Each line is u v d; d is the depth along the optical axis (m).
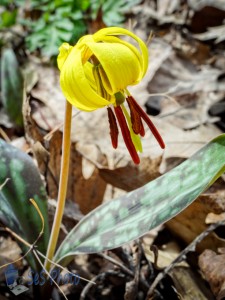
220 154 0.11
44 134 0.20
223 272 0.14
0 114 0.22
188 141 0.20
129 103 0.11
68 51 0.10
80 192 0.18
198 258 0.15
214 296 0.14
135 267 0.14
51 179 0.17
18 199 0.13
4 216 0.13
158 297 0.14
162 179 0.12
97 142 0.20
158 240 0.16
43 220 0.12
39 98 0.23
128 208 0.12
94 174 0.18
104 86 0.10
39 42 0.23
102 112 0.22
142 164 0.17
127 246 0.16
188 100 0.24
